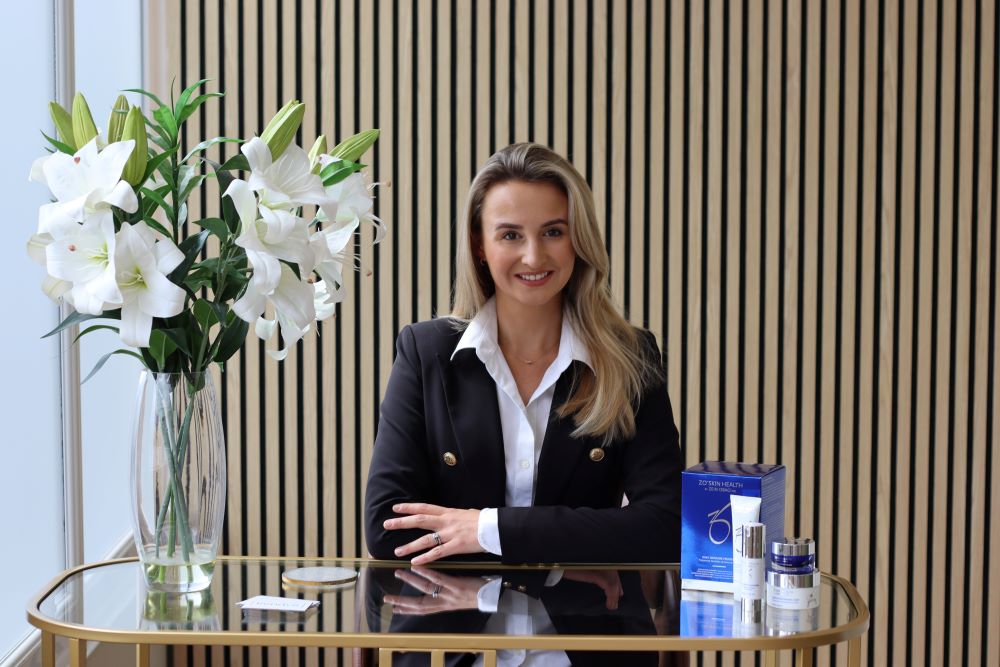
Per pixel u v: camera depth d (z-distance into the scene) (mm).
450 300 3754
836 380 3771
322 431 3797
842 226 3738
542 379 2184
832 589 1739
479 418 2162
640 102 3695
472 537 1948
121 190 1486
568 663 1689
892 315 3744
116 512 3346
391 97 3709
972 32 3668
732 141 3705
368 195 1739
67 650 2684
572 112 3717
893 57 3680
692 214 3723
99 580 1784
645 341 2258
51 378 2742
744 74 3717
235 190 1522
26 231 2580
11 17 2479
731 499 1681
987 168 3699
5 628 2402
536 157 2109
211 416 1665
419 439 2189
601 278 2164
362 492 3793
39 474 2645
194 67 3699
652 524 2002
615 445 2166
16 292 2508
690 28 3689
